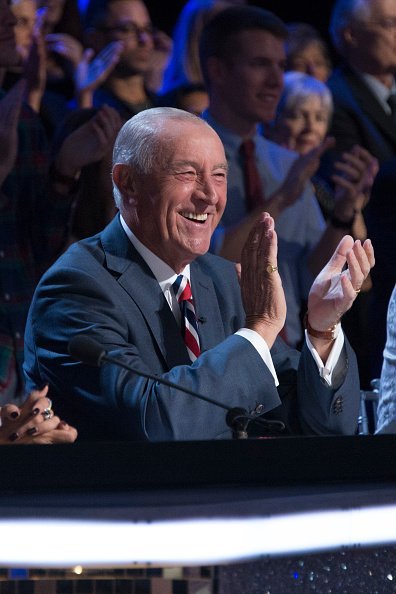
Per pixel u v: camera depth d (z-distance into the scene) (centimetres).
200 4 1358
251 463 450
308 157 1270
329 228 1317
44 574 425
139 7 1316
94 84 1291
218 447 448
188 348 784
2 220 1123
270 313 772
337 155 1395
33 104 1257
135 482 437
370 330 1308
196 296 813
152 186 780
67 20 1313
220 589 441
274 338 768
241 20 1295
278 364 834
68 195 1135
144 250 795
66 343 757
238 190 1279
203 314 809
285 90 1368
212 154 790
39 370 779
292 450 455
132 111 1287
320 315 794
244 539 446
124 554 432
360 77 1444
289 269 1295
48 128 1270
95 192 1163
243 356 743
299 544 454
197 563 439
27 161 1141
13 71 1263
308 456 456
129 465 437
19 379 1106
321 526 456
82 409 749
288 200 1265
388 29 1439
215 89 1298
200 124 802
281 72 1307
